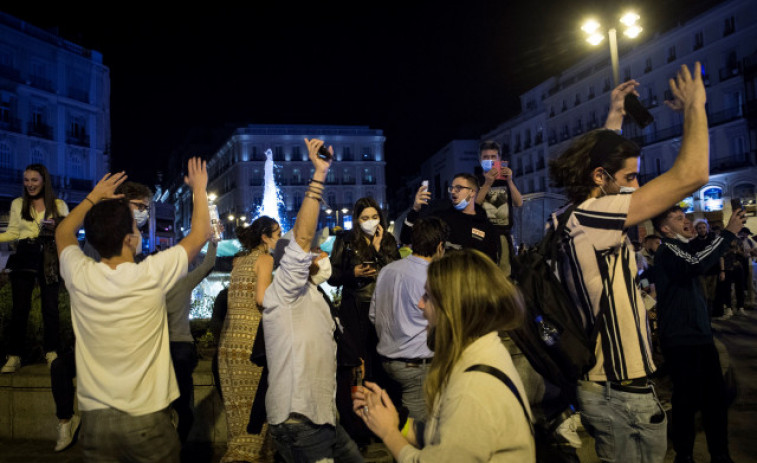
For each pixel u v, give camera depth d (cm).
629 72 4472
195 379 462
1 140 3784
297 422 283
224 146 7362
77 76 4381
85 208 295
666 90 4134
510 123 6006
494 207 493
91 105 4456
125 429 249
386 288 362
